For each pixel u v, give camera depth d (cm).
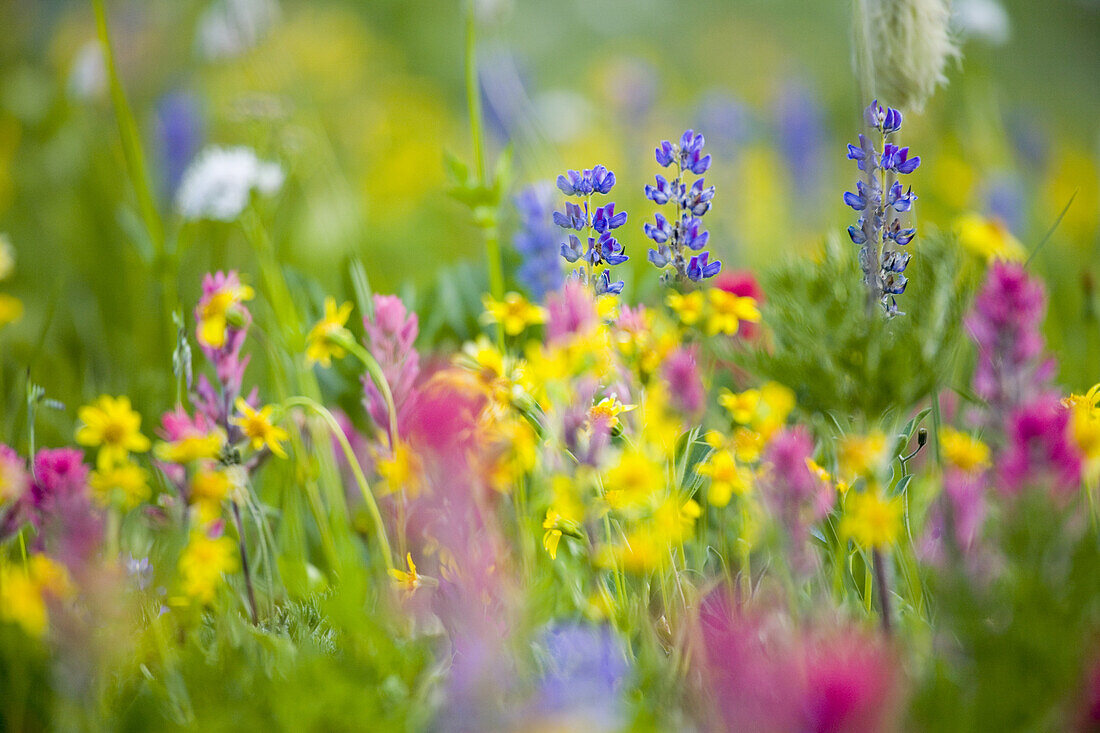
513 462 214
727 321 214
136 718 208
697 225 216
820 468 213
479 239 396
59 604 207
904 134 376
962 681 204
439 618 209
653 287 237
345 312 220
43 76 492
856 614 210
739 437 212
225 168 243
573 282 213
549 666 208
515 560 215
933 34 214
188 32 537
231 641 211
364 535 225
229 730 204
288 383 236
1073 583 203
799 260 212
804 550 208
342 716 203
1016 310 209
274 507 231
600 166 217
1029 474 205
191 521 215
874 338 209
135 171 239
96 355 265
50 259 329
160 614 212
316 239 301
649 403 212
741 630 203
